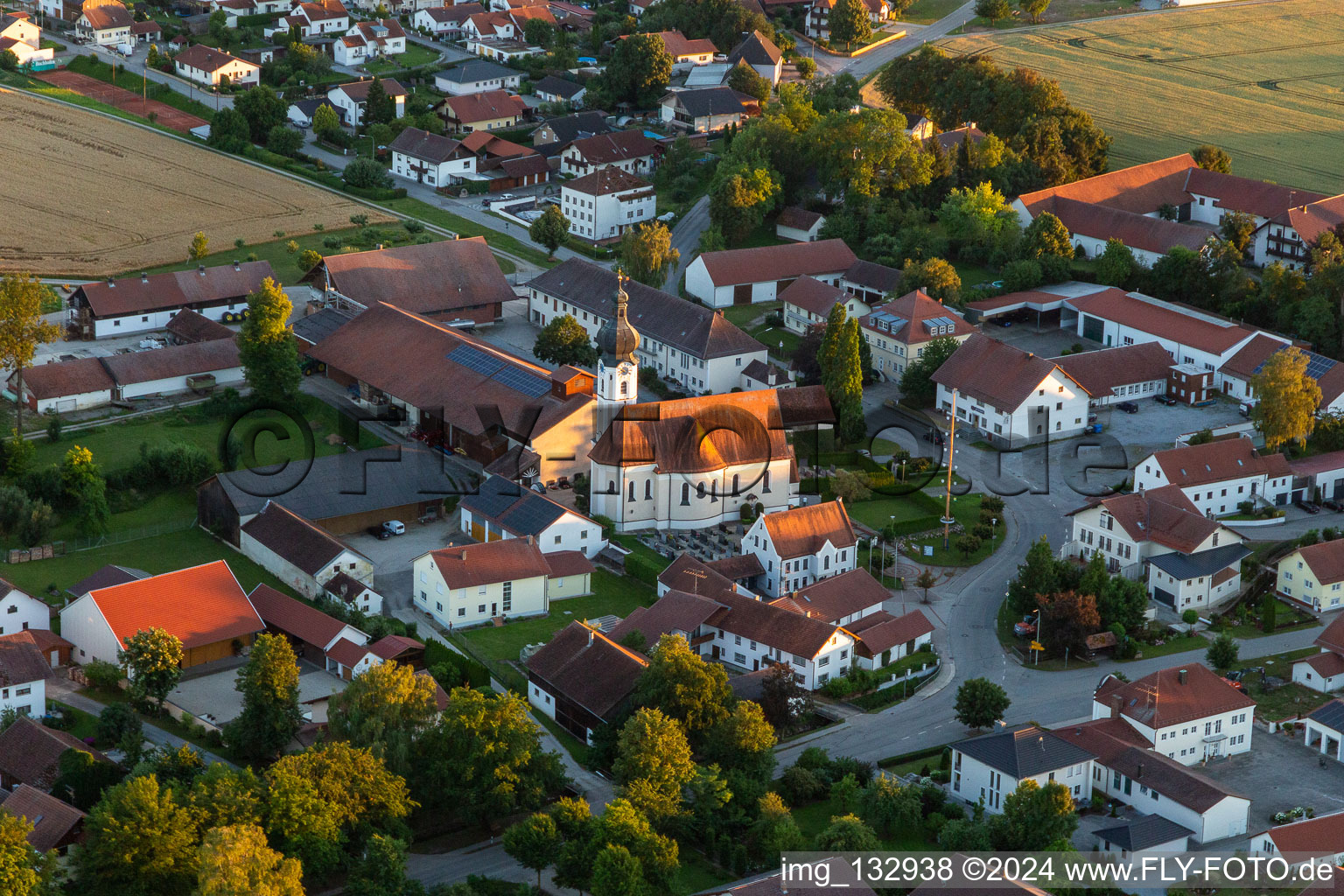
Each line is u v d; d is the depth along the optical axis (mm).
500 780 157375
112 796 146625
